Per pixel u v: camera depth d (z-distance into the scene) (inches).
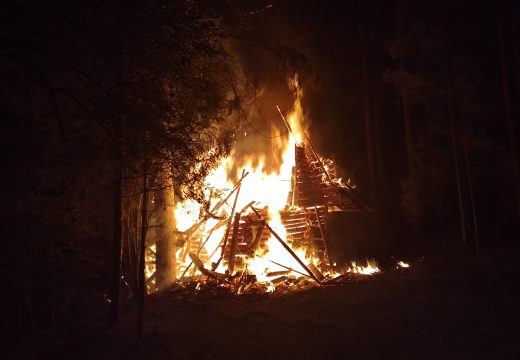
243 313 359.3
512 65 560.7
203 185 331.3
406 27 676.1
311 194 543.2
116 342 311.3
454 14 603.5
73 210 409.7
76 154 338.3
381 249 762.2
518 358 225.8
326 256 526.0
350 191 553.0
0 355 366.0
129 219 460.8
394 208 813.9
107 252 476.7
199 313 371.9
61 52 254.1
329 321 320.2
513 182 598.5
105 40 252.2
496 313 311.1
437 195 689.6
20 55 243.8
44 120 313.1
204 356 264.5
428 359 234.8
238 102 330.6
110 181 381.7
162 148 279.6
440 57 598.5
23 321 441.4
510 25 564.1
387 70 684.1
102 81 271.3
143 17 253.6
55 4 239.0
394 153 836.6
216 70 313.9
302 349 266.2
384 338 274.1
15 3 236.7
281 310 361.7
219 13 299.4
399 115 844.6
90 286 491.5
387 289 415.8
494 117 593.6
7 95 277.4
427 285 417.4
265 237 521.0
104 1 246.8
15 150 318.3
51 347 338.3
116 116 260.1
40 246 386.3
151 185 335.9
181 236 546.0
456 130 595.8
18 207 357.7
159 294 461.1
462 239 659.4
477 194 639.1
